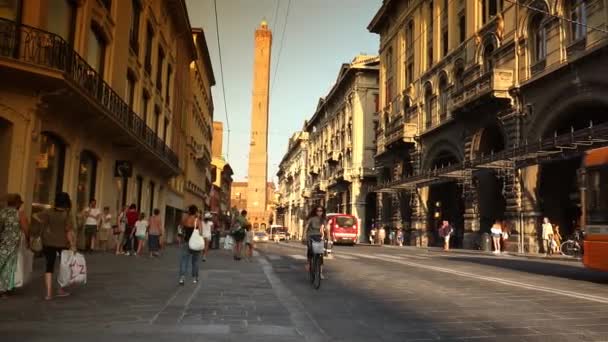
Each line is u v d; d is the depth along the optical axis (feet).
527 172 84.89
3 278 25.41
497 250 83.20
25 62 39.73
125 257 54.65
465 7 110.11
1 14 41.22
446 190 127.03
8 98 41.39
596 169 40.57
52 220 26.02
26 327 19.26
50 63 42.96
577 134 66.18
